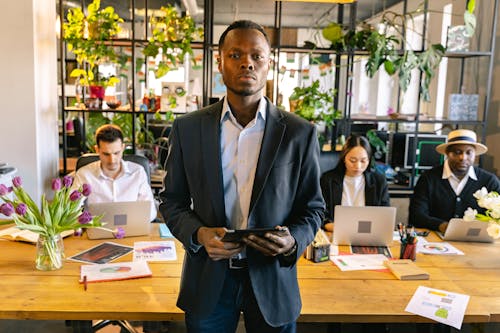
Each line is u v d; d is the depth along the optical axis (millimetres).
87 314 1472
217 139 1251
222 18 9000
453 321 1470
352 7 3721
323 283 1738
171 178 1353
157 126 4375
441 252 2133
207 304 1292
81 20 3494
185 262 1359
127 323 2490
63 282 1687
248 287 1326
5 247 2051
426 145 3818
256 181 1228
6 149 3172
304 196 1335
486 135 4078
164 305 1522
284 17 8828
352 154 2684
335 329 2250
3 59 3094
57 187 1771
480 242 2301
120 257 1946
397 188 3816
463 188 2756
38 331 2551
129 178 2721
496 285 1759
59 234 1832
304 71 4160
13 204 1731
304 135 1273
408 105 5910
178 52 3855
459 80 4457
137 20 6574
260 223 1240
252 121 1252
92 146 3900
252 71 1188
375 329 2227
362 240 2182
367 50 3635
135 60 3934
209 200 1257
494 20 3613
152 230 2334
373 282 1761
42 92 3281
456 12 4551
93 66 3627
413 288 1712
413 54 3496
